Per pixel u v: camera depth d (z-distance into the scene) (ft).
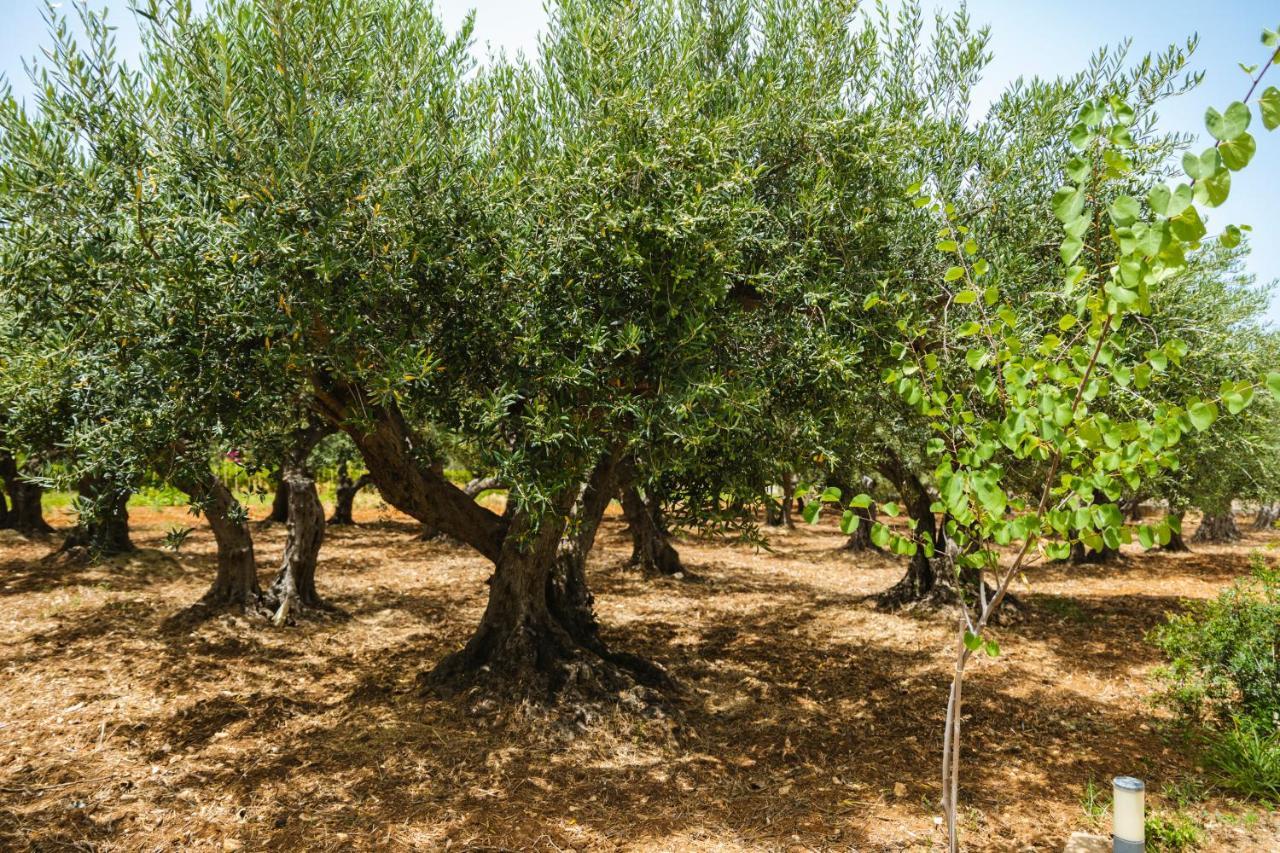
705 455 17.56
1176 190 7.05
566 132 18.11
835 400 17.60
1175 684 21.54
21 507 52.70
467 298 16.02
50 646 27.91
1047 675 27.14
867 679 26.50
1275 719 18.79
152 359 12.88
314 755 18.97
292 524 33.17
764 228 17.98
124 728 20.52
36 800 16.33
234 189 13.05
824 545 64.64
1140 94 18.43
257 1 13.38
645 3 19.31
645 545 47.44
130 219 13.11
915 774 18.75
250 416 14.44
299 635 30.37
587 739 19.88
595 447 15.87
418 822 15.80
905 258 18.81
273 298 13.41
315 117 13.57
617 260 15.79
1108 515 9.41
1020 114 20.31
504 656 22.31
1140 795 11.33
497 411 14.35
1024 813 16.75
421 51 16.56
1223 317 26.73
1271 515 83.76
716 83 17.29
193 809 16.19
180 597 35.96
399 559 51.57
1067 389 10.54
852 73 19.12
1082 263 17.99
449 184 15.49
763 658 28.94
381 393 13.89
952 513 10.62
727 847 15.10
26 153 12.26
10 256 12.37
